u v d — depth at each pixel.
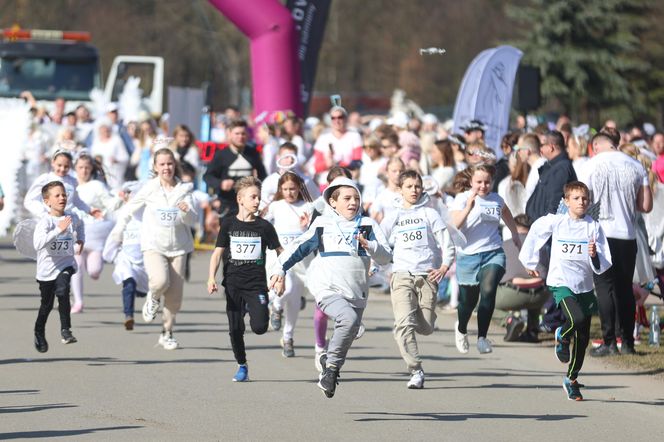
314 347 29.83
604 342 29.02
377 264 23.73
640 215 30.17
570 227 24.06
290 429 20.59
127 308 31.12
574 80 84.94
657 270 31.91
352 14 144.38
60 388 23.86
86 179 34.44
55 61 75.88
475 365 27.67
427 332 25.41
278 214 28.30
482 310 27.23
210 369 26.36
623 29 86.12
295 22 49.56
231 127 36.38
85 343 29.61
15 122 39.41
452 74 141.38
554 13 84.56
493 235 27.48
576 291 24.05
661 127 93.38
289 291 27.95
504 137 35.34
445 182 35.94
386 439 20.03
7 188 39.28
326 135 40.47
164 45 144.88
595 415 22.34
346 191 22.69
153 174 29.83
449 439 20.16
